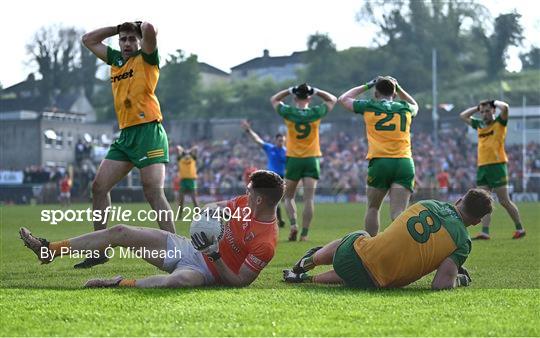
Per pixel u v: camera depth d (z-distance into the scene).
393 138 30.92
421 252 22.00
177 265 22.53
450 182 130.50
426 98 159.50
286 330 16.50
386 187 31.11
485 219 45.62
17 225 55.03
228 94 161.75
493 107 46.16
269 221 22.42
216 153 150.38
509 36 160.00
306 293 21.22
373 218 31.31
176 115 158.75
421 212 22.50
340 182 135.25
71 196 122.94
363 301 20.03
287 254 35.62
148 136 27.80
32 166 128.12
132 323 17.16
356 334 16.23
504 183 45.81
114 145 28.30
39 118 132.25
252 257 22.08
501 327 17.03
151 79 27.88
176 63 158.88
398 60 162.12
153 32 27.20
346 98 31.86
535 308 19.30
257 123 156.75
